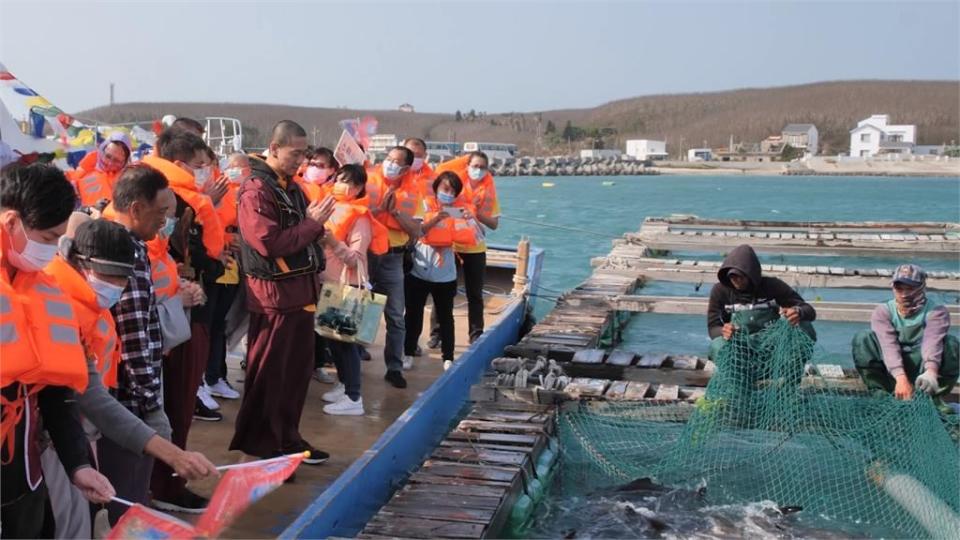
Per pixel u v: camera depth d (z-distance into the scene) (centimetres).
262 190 577
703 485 629
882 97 19200
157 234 472
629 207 4472
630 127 19888
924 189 7319
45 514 373
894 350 684
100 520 417
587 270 1875
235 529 524
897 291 687
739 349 686
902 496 603
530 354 866
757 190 7006
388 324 826
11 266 323
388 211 799
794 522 579
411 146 909
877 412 668
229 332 773
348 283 732
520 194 5875
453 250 901
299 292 593
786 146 15625
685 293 1417
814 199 5550
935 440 621
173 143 590
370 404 773
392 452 589
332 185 782
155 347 459
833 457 654
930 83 19812
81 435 357
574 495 623
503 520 543
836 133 18050
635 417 708
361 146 905
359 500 528
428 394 680
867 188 7562
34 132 807
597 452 675
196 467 375
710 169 13388
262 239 569
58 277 371
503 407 719
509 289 1338
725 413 676
